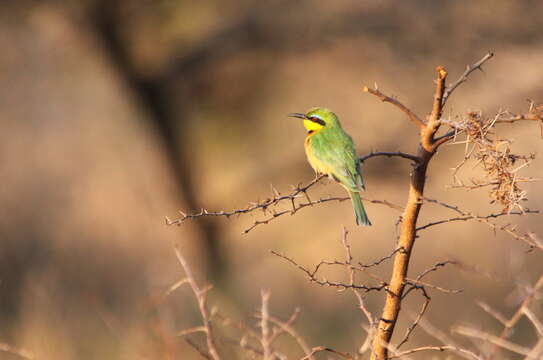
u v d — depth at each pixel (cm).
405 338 578
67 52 1516
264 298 647
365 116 1631
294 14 1488
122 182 1850
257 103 1566
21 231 1844
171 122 1535
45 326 1217
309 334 1553
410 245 553
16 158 1966
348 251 577
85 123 1902
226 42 1465
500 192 543
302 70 1558
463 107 1518
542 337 597
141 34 1446
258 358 670
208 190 1583
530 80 1495
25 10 1391
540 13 1485
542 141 1612
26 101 1919
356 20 1506
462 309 1458
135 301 1512
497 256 1750
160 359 773
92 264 1734
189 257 1598
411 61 1534
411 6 1509
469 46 1516
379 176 1647
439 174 1758
